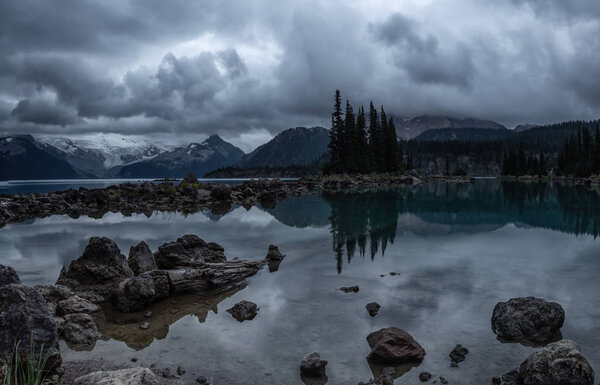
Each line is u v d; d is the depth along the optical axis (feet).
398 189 196.85
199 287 36.04
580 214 87.97
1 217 92.84
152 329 27.04
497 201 123.44
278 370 20.65
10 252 53.11
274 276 39.34
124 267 38.52
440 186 232.73
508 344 23.13
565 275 37.35
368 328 25.73
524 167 514.68
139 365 21.74
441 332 24.84
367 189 196.85
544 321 24.45
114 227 74.49
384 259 45.06
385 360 21.06
